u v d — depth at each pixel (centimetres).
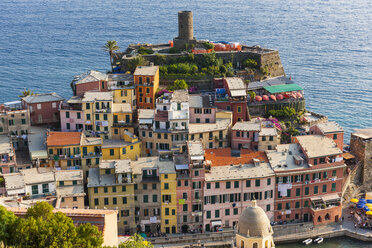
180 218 18900
